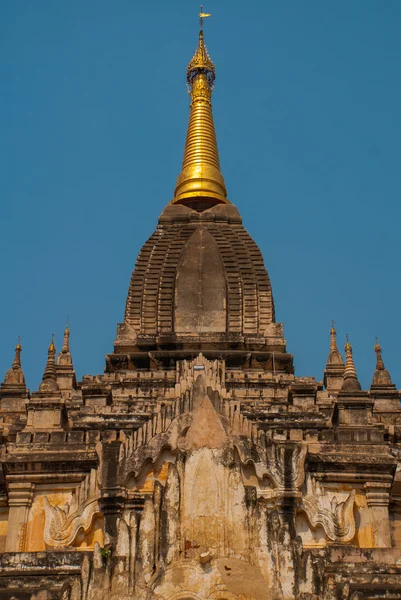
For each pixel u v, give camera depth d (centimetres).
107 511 5544
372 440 6400
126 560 5009
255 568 5019
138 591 4938
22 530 6075
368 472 6112
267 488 5550
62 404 6638
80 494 5641
